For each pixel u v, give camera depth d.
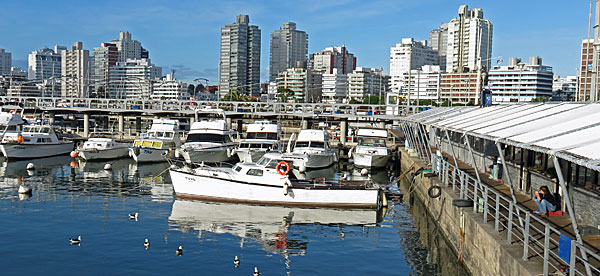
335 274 18.44
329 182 29.98
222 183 29.14
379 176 43.62
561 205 18.02
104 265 18.77
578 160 10.70
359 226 25.30
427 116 34.03
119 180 37.91
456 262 19.69
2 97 72.38
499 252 14.27
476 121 21.52
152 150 48.16
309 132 48.84
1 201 29.19
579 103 19.41
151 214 26.73
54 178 38.19
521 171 22.09
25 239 21.67
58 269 18.23
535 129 15.55
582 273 11.49
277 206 28.73
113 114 69.31
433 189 26.50
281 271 18.67
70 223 24.53
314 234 23.72
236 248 21.30
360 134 49.38
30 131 51.06
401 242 22.56
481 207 18.28
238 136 63.12
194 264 19.16
